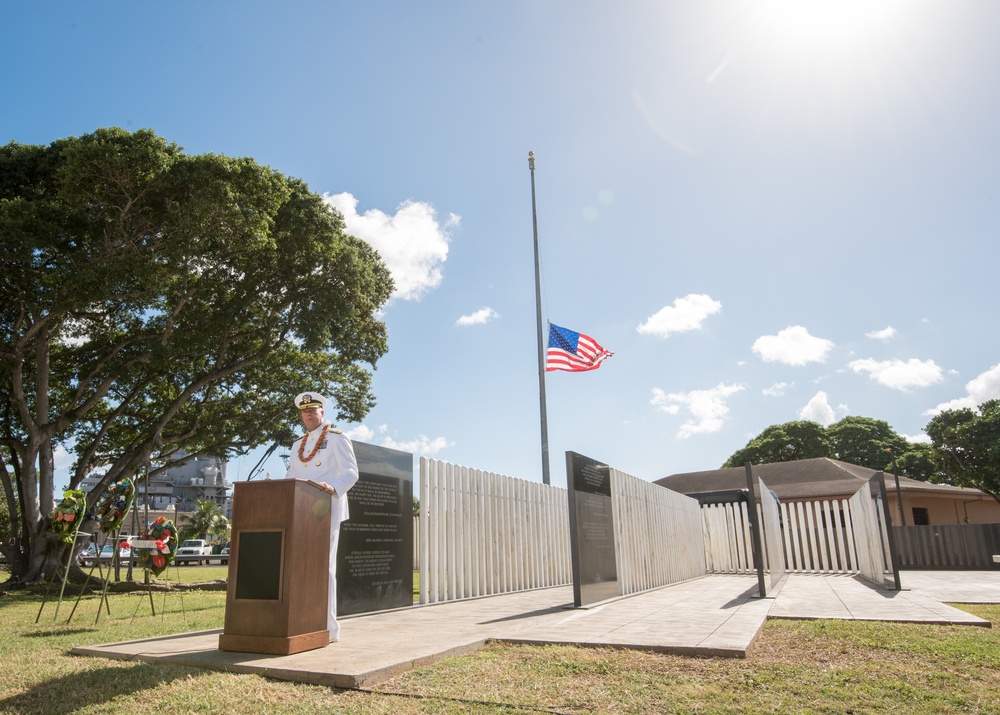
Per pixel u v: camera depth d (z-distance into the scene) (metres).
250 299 19.20
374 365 23.31
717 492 18.41
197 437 23.36
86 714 3.24
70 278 15.43
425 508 9.75
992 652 4.61
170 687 3.67
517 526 12.73
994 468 33.53
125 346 20.39
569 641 5.02
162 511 69.62
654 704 3.40
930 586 11.70
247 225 16.34
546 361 18.41
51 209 15.52
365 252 22.83
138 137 15.52
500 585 11.78
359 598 7.80
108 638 5.89
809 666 4.23
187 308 19.33
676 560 14.05
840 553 16.94
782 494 28.27
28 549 17.56
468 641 5.09
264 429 23.89
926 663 4.36
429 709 3.32
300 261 19.36
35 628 6.92
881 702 3.43
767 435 45.94
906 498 29.05
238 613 4.64
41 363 17.80
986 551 19.34
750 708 3.33
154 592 14.02
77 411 18.41
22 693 3.61
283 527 4.64
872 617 6.57
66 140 16.84
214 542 60.72
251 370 23.11
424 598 9.35
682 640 4.95
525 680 3.90
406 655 4.38
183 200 16.38
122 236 16.77
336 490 5.22
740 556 17.81
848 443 44.41
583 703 3.41
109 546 31.38
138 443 20.98
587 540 9.00
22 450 18.56
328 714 3.23
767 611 7.16
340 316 19.78
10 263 16.17
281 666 4.03
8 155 17.08
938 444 36.28
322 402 5.71
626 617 6.84
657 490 13.27
